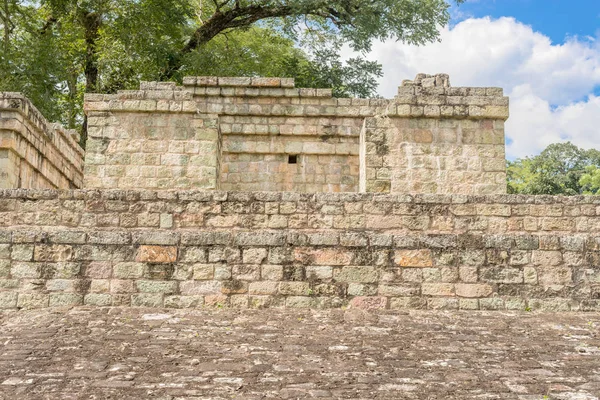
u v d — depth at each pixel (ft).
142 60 91.35
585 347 27.61
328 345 27.48
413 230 35.50
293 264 33.17
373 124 53.21
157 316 31.04
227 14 100.68
